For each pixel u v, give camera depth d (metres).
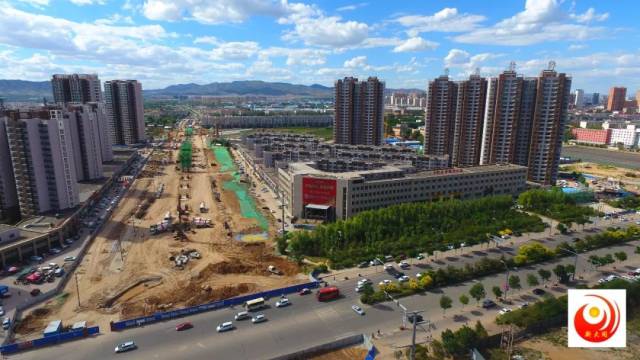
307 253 180.50
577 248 178.62
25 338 119.69
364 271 163.25
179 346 115.56
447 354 109.25
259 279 157.88
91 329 121.19
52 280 154.50
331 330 123.25
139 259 177.00
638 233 196.62
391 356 110.44
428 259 174.00
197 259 177.50
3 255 163.25
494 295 143.00
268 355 111.38
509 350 111.38
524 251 167.38
